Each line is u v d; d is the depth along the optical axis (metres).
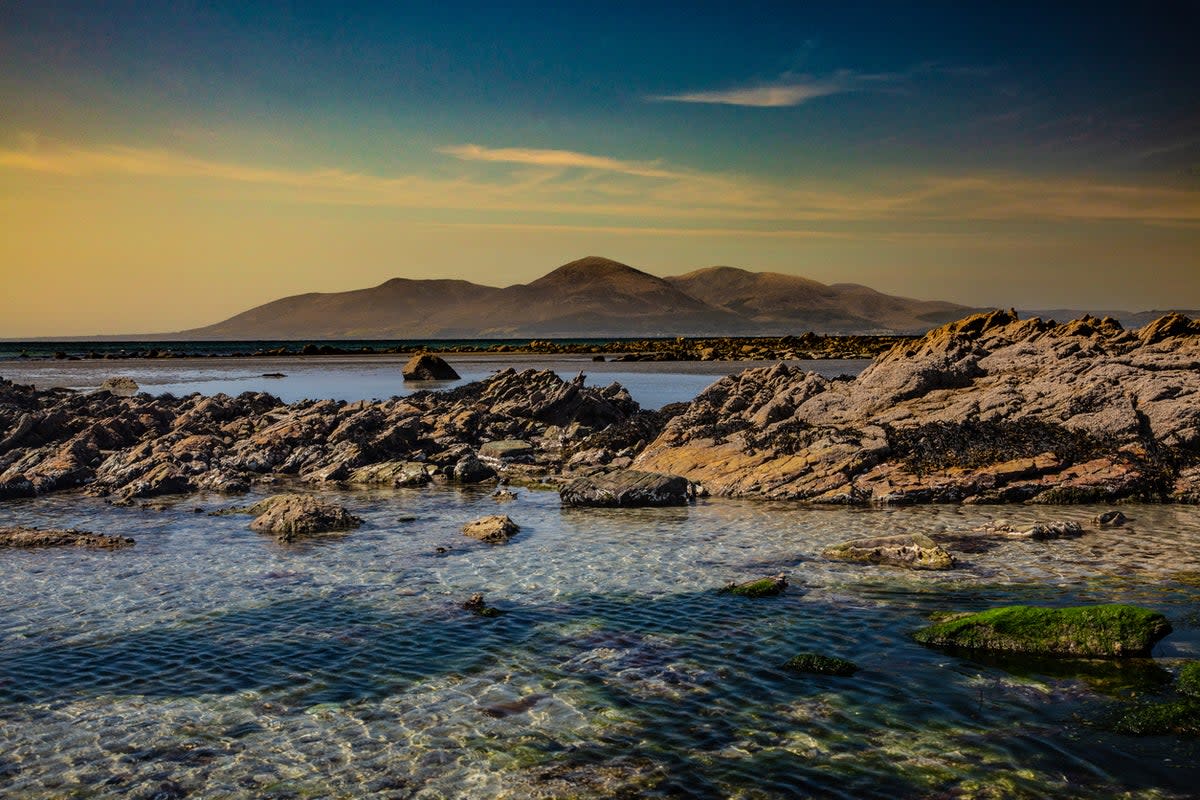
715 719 15.16
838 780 12.96
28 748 14.48
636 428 51.38
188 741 14.70
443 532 30.95
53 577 24.91
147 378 119.31
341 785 13.18
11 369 142.50
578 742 14.41
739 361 152.50
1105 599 21.02
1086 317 55.47
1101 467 34.22
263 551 28.08
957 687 16.22
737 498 36.88
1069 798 12.32
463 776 13.39
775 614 20.72
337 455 46.88
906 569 24.38
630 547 28.05
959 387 44.09
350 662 18.19
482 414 58.06
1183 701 15.15
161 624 20.75
